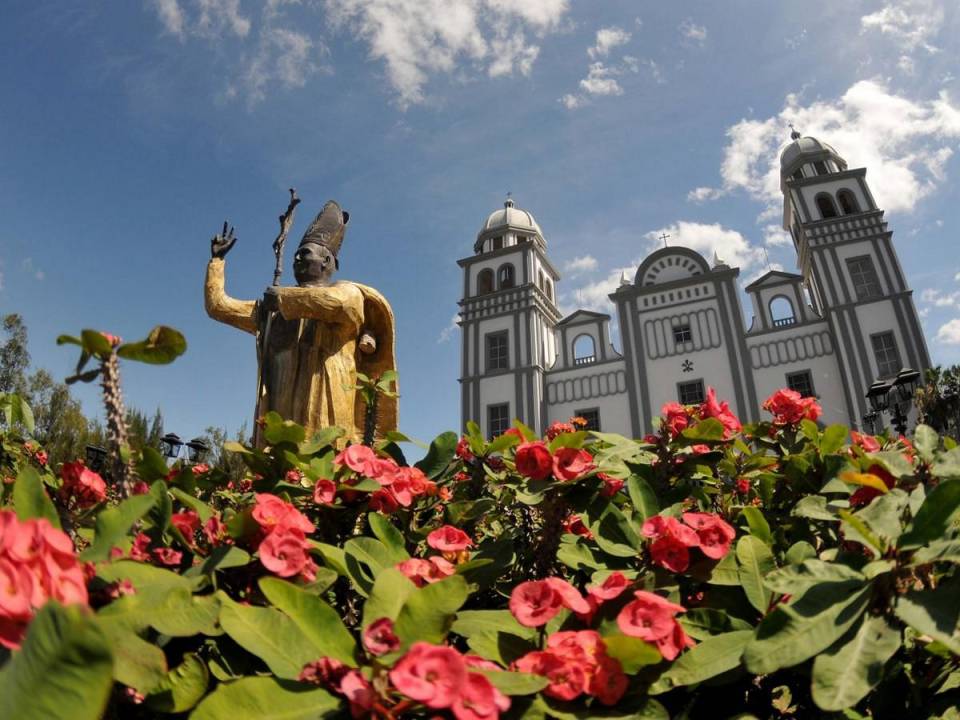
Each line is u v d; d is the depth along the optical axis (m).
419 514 2.12
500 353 30.12
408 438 2.29
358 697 0.91
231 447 1.92
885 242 25.84
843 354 24.69
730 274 27.95
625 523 1.65
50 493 1.77
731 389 26.05
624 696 1.12
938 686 1.40
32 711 0.65
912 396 12.58
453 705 0.84
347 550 1.46
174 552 1.47
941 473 1.42
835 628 1.12
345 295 4.49
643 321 28.66
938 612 1.07
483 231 35.03
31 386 25.64
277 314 4.75
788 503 2.24
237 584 1.32
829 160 29.86
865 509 1.31
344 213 5.46
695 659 1.18
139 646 0.97
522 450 1.70
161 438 6.67
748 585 1.39
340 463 1.83
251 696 0.94
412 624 1.06
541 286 32.78
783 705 1.66
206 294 4.81
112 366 1.26
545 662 1.08
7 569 0.82
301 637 1.08
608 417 27.48
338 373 4.54
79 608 0.67
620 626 1.14
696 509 2.04
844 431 2.10
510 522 2.43
